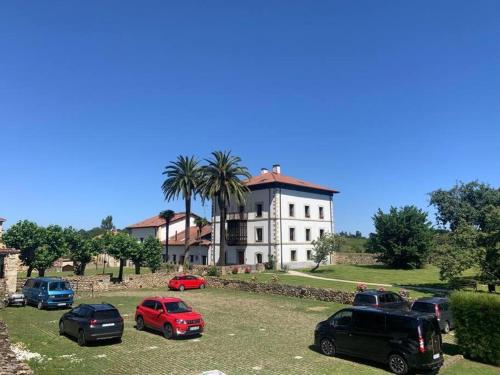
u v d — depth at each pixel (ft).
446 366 48.83
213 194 176.65
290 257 193.16
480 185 242.99
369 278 147.84
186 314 65.72
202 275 160.97
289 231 194.80
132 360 51.31
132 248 158.10
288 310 93.20
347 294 102.22
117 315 61.16
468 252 93.25
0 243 144.46
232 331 70.18
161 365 49.14
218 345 59.82
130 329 71.72
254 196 199.82
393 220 184.34
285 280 141.69
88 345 59.36
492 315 51.03
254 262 195.72
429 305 69.10
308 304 102.12
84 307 62.49
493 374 46.50
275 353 55.26
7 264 116.37
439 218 252.42
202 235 237.86
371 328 49.26
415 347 44.80
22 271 217.97
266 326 74.59
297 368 48.16
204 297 116.88
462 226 102.53
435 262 102.83
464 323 53.21
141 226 276.00
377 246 188.44
